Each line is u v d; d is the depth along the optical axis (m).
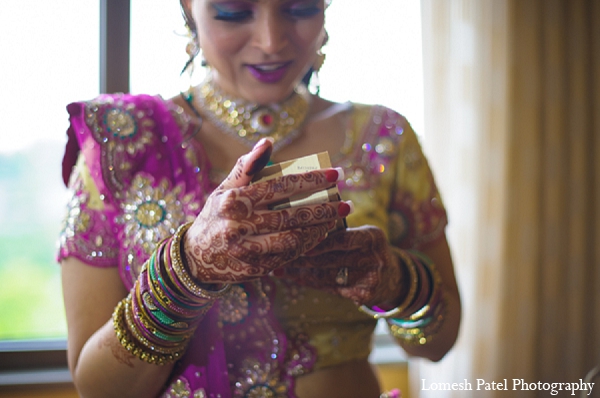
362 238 0.71
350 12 2.00
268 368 0.78
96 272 0.77
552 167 2.21
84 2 1.98
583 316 2.26
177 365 0.77
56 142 2.46
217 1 0.74
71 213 0.79
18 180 2.89
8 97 2.12
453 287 0.92
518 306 2.17
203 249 0.60
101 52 1.95
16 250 3.25
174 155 0.81
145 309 0.67
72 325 0.77
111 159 0.79
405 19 2.11
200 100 0.88
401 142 0.91
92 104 0.81
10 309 3.25
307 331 0.81
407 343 0.86
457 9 2.11
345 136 0.89
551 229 2.21
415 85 2.12
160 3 1.84
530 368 2.17
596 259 2.28
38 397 1.75
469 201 2.14
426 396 2.09
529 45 2.17
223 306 0.78
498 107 2.14
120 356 0.70
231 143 0.84
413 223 0.91
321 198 0.63
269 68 0.78
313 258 0.72
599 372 1.28
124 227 0.78
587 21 2.26
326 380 0.80
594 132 2.27
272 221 0.58
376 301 0.76
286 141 0.86
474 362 2.14
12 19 2.06
